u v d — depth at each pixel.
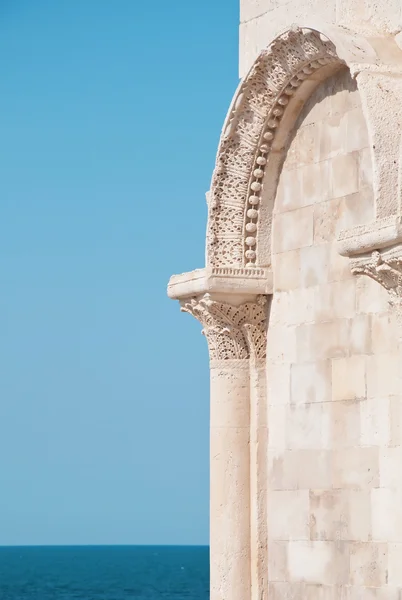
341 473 45.81
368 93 42.44
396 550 43.06
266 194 49.47
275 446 49.03
